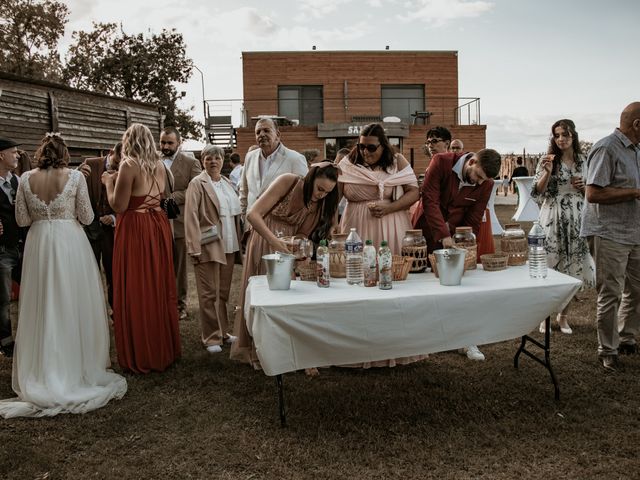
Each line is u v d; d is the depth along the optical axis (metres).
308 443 2.74
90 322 3.50
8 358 4.14
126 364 3.78
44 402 3.13
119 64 26.94
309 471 2.49
